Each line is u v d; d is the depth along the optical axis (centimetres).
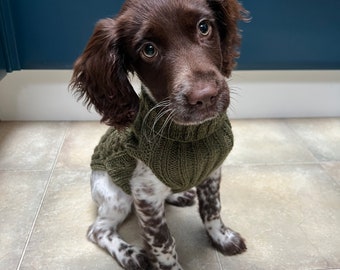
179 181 30
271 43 55
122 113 30
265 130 58
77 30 53
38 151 54
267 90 60
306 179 47
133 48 27
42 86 59
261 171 48
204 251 38
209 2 30
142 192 32
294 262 36
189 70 25
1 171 49
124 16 28
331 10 53
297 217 41
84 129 59
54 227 41
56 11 52
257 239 38
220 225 37
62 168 50
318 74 59
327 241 38
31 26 53
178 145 29
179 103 25
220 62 29
